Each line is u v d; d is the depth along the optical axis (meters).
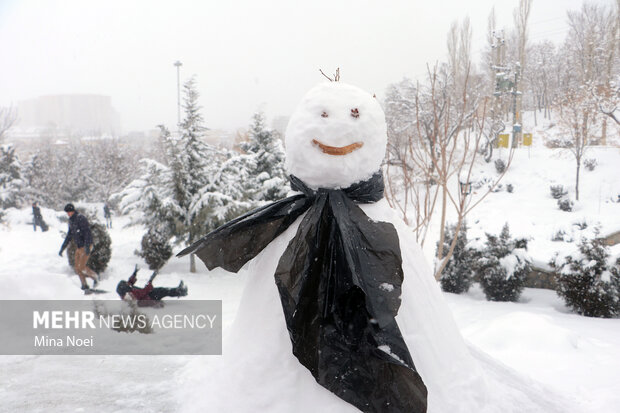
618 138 34.59
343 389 2.52
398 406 2.50
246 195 13.55
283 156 15.47
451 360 2.88
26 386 3.94
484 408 2.79
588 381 4.62
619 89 28.84
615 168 28.89
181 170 12.75
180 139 13.08
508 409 2.93
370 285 2.54
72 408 3.48
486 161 34.16
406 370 2.52
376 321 2.45
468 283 11.49
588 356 5.53
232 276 11.61
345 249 2.61
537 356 5.53
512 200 26.58
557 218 22.53
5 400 3.64
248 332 2.87
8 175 30.75
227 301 8.58
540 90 60.00
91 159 35.88
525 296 10.80
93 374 4.20
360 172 2.96
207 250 3.10
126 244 15.87
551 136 40.22
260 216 3.02
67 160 34.94
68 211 9.14
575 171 29.75
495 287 10.44
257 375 2.67
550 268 11.26
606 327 7.51
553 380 4.67
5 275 5.76
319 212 2.84
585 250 9.34
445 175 6.73
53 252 13.81
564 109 31.62
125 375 4.17
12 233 18.45
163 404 3.45
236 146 18.36
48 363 4.52
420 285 2.95
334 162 2.88
